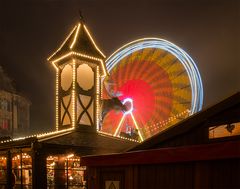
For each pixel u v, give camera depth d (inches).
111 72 940.6
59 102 616.1
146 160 244.1
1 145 534.6
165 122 867.4
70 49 594.9
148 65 951.6
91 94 612.7
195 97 877.2
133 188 260.2
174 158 227.1
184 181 231.6
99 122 628.4
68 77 605.0
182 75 909.2
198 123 243.9
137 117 874.1
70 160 599.2
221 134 231.3
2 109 1801.2
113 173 277.1
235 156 195.0
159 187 245.4
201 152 212.8
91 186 291.1
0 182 603.8
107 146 546.6
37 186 462.9
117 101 746.2
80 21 652.1
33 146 471.8
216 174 214.1
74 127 577.0
